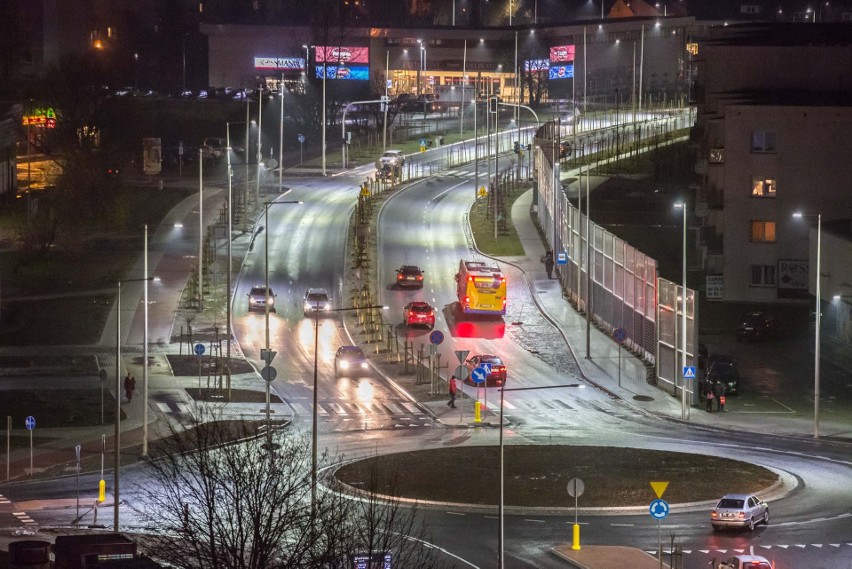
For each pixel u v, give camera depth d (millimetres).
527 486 168500
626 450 192000
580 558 135375
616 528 150125
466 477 173375
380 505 155750
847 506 160500
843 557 137625
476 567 133125
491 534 146750
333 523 119438
